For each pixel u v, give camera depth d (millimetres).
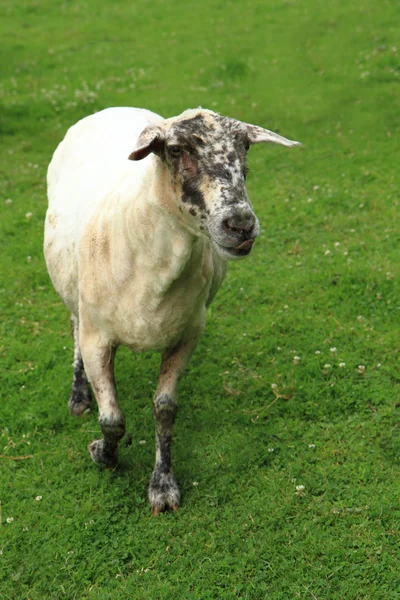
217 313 2908
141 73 5391
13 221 3504
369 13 6211
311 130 4316
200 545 2113
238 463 2314
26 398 2580
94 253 2129
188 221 1944
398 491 2205
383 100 4617
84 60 5785
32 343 2811
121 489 2260
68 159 2477
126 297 2098
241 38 6020
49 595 2033
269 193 3637
